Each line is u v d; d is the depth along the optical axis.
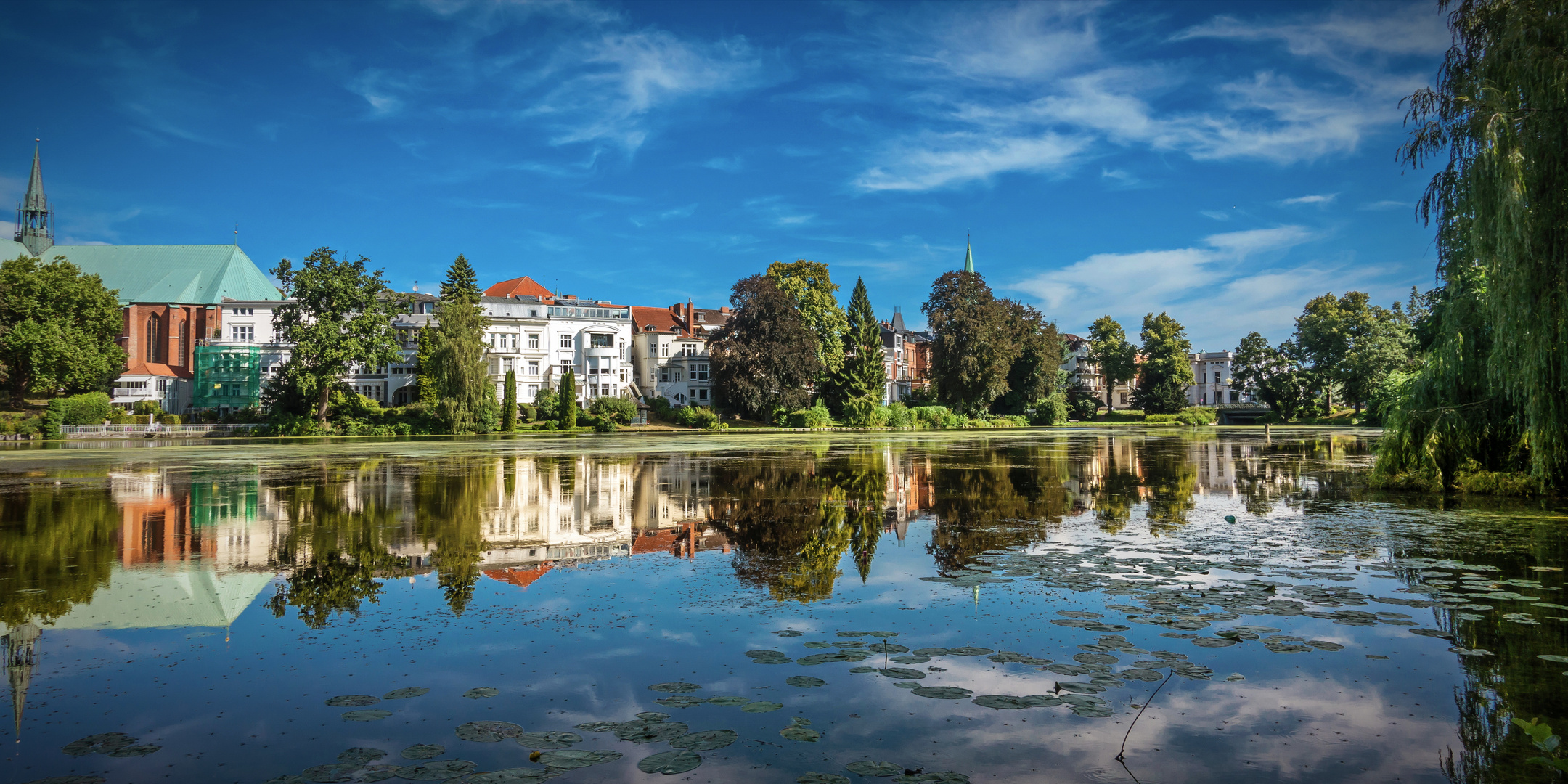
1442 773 4.55
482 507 16.97
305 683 6.13
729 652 6.89
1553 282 14.11
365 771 4.61
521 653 6.87
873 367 91.62
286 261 67.00
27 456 36.91
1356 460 31.31
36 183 100.44
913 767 4.67
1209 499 18.05
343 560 11.09
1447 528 13.18
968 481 22.80
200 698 5.81
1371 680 6.07
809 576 9.91
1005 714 5.48
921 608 8.31
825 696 5.84
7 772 4.56
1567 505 15.90
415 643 7.16
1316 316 103.00
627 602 8.66
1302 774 4.55
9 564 10.74
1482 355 17.25
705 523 14.65
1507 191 13.99
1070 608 8.28
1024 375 95.44
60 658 6.75
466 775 4.55
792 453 37.34
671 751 4.90
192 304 92.25
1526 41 14.41
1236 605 8.32
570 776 4.55
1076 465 28.61
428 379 73.50
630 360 97.81
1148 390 115.06
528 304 93.56
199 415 80.12
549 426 75.69
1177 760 4.75
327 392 68.75
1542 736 3.81
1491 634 7.20
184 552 11.59
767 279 83.75
